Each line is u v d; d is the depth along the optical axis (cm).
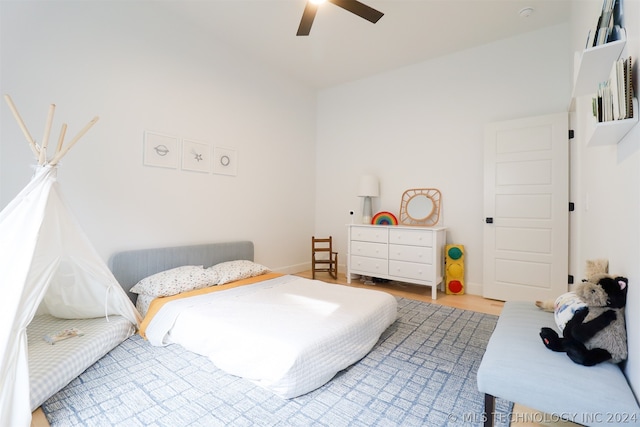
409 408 153
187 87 324
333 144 490
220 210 359
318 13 303
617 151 148
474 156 371
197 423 141
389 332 249
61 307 226
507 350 137
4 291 152
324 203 500
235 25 328
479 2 286
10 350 145
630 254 125
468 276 373
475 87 370
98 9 260
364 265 406
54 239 184
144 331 230
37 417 144
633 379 114
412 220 411
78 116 249
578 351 123
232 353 183
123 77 275
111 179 268
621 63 119
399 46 366
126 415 146
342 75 449
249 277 325
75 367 176
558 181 313
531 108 338
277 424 141
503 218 342
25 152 224
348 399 160
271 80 423
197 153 334
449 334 246
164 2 293
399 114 426
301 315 210
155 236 300
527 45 338
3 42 215
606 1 144
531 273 328
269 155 422
